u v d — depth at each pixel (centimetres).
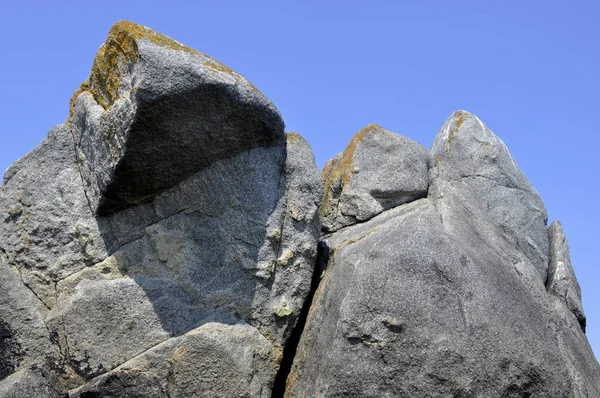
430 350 629
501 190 877
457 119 920
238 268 700
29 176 709
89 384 659
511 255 781
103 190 667
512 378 630
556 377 645
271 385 704
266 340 705
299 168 730
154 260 691
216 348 672
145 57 607
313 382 658
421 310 641
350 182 820
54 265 691
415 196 828
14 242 700
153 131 629
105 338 670
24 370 660
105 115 656
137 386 659
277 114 693
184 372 665
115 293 677
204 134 662
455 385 623
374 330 637
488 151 890
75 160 715
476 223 802
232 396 672
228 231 701
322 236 822
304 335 711
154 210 695
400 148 830
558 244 885
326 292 707
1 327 675
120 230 694
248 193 704
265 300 706
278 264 714
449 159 893
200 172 698
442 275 658
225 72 652
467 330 636
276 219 711
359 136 841
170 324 679
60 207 700
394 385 628
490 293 659
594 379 735
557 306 800
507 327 646
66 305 675
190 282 689
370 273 659
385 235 720
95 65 695
